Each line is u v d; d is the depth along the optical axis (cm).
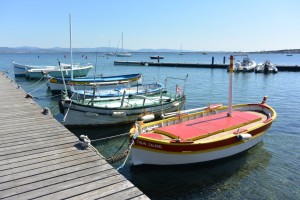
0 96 1462
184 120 1273
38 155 677
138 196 507
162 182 973
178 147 941
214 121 1209
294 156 1196
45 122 966
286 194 902
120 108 1520
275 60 11925
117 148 1274
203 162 1025
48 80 2655
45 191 515
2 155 675
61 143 759
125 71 5353
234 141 1069
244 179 994
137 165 997
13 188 524
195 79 4109
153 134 1036
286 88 3300
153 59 11419
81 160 651
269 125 1279
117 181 557
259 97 2703
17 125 925
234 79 4191
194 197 887
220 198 879
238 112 1376
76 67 3894
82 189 524
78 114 1441
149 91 2088
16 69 4025
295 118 1834
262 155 1202
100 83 2512
